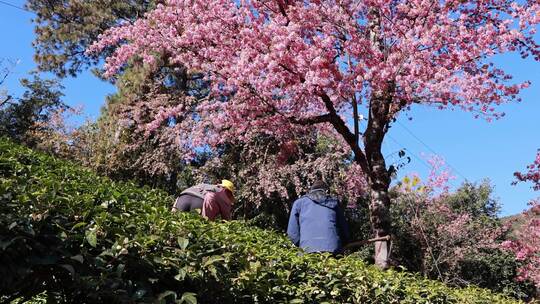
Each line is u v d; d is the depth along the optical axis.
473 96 8.40
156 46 10.45
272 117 9.80
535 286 16.72
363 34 8.41
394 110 8.60
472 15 9.00
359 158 8.57
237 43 9.12
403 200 15.73
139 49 11.12
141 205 3.24
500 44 8.05
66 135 17.33
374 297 3.83
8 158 4.75
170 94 16.03
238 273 2.76
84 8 21.50
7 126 21.42
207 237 2.82
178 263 2.42
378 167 8.38
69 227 2.24
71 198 2.54
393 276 4.34
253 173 13.70
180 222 2.90
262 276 2.87
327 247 5.07
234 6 9.21
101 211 2.47
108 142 15.66
